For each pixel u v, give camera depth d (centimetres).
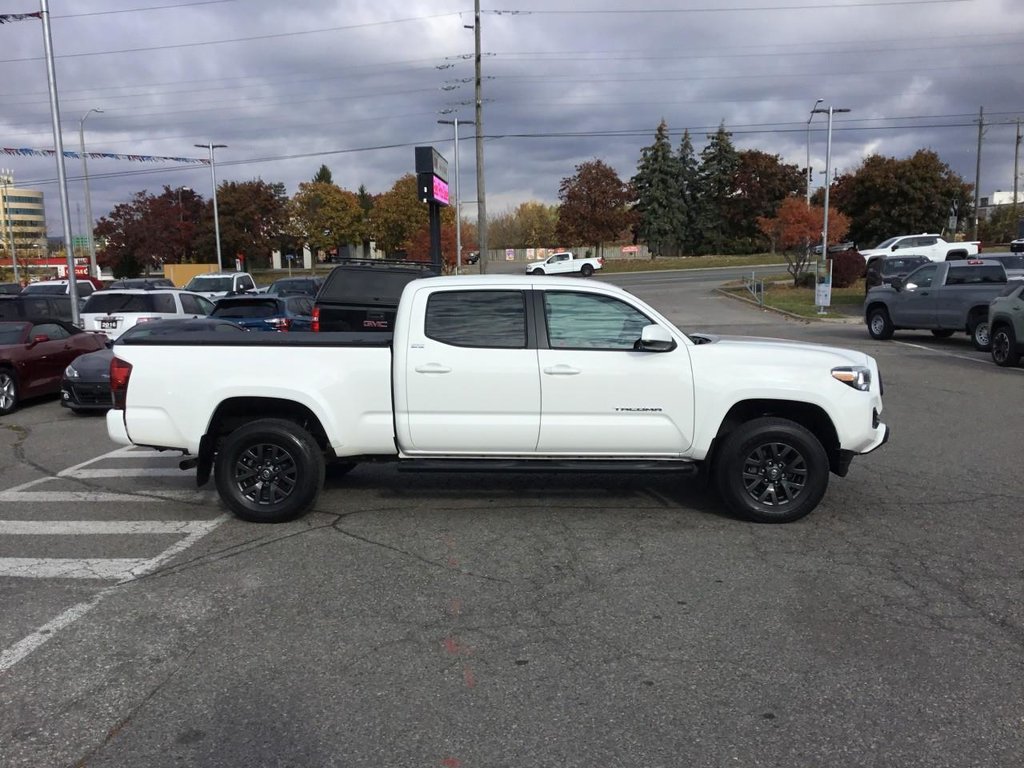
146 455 959
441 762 339
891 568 552
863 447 647
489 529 642
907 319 1966
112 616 487
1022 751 344
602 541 611
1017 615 476
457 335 643
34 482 827
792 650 434
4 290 3816
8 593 525
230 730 365
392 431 650
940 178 5866
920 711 374
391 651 438
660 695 390
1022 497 721
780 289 3962
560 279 652
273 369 648
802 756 341
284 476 662
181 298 1827
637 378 634
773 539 612
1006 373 1456
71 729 367
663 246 7731
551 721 369
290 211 7569
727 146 7650
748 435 637
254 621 478
